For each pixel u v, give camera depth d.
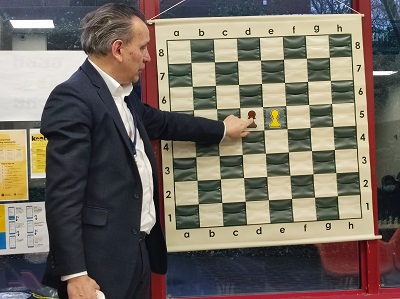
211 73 2.23
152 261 1.98
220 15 2.31
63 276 1.60
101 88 1.75
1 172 2.19
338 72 2.27
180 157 2.22
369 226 2.26
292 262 2.32
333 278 2.33
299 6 2.34
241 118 2.24
